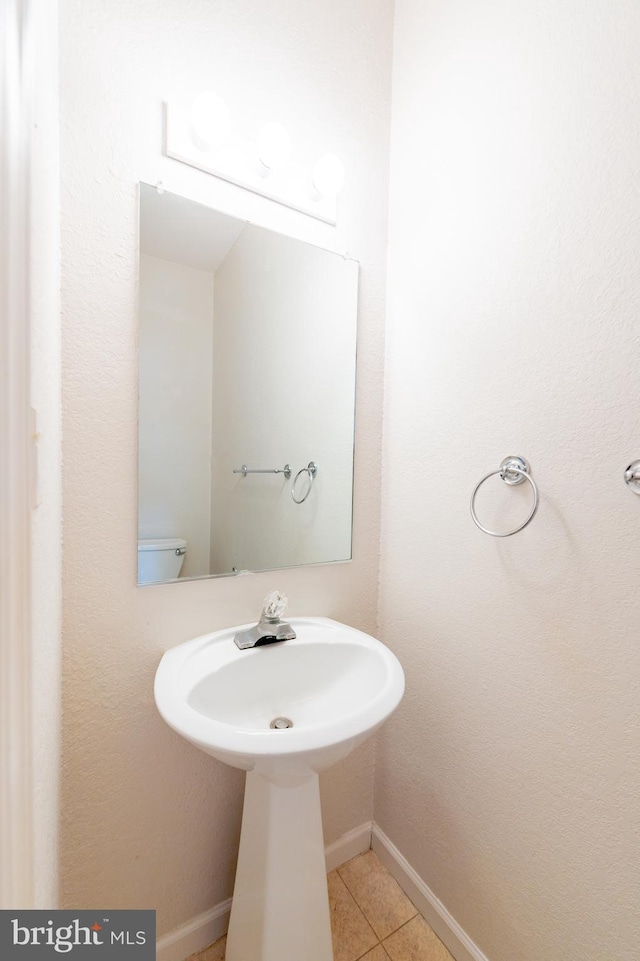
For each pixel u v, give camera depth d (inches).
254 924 34.4
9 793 16.3
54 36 26.7
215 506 39.7
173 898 39.0
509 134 34.5
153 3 33.6
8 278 15.3
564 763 31.5
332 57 43.4
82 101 31.0
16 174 15.3
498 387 36.1
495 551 36.7
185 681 32.2
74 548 32.4
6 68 15.0
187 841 39.3
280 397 42.8
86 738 33.8
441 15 41.1
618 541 28.1
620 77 27.1
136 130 33.4
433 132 42.3
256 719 36.7
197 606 38.8
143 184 33.9
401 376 47.3
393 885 47.6
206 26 36.1
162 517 36.8
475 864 38.7
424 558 44.4
